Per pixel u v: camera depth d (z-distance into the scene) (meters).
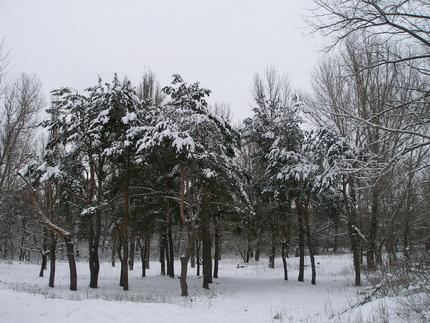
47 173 18.72
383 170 8.27
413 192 18.47
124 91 20.59
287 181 24.91
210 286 23.39
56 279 24.88
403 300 9.97
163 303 14.45
